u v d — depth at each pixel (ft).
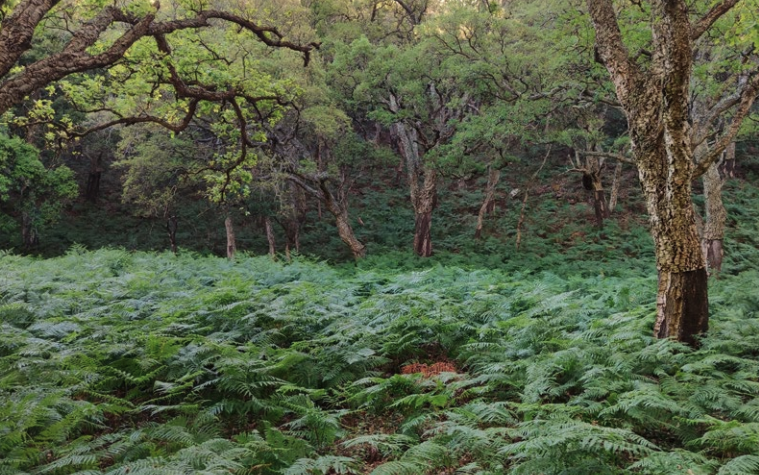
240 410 21.29
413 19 99.50
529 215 108.17
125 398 22.77
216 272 51.03
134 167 82.79
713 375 22.39
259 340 27.37
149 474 13.83
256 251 103.24
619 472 15.33
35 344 24.43
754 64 44.16
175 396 22.58
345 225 82.53
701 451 16.57
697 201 106.11
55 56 22.52
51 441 17.60
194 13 33.96
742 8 34.58
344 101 83.71
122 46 24.81
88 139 109.60
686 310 25.99
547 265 82.28
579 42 48.93
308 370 24.49
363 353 25.18
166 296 37.17
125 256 59.36
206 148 81.61
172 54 36.14
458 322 30.68
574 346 25.21
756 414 17.76
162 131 81.20
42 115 37.96
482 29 70.79
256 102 43.37
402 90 74.18
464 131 72.49
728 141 27.50
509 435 16.85
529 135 65.00
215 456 15.44
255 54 69.97
